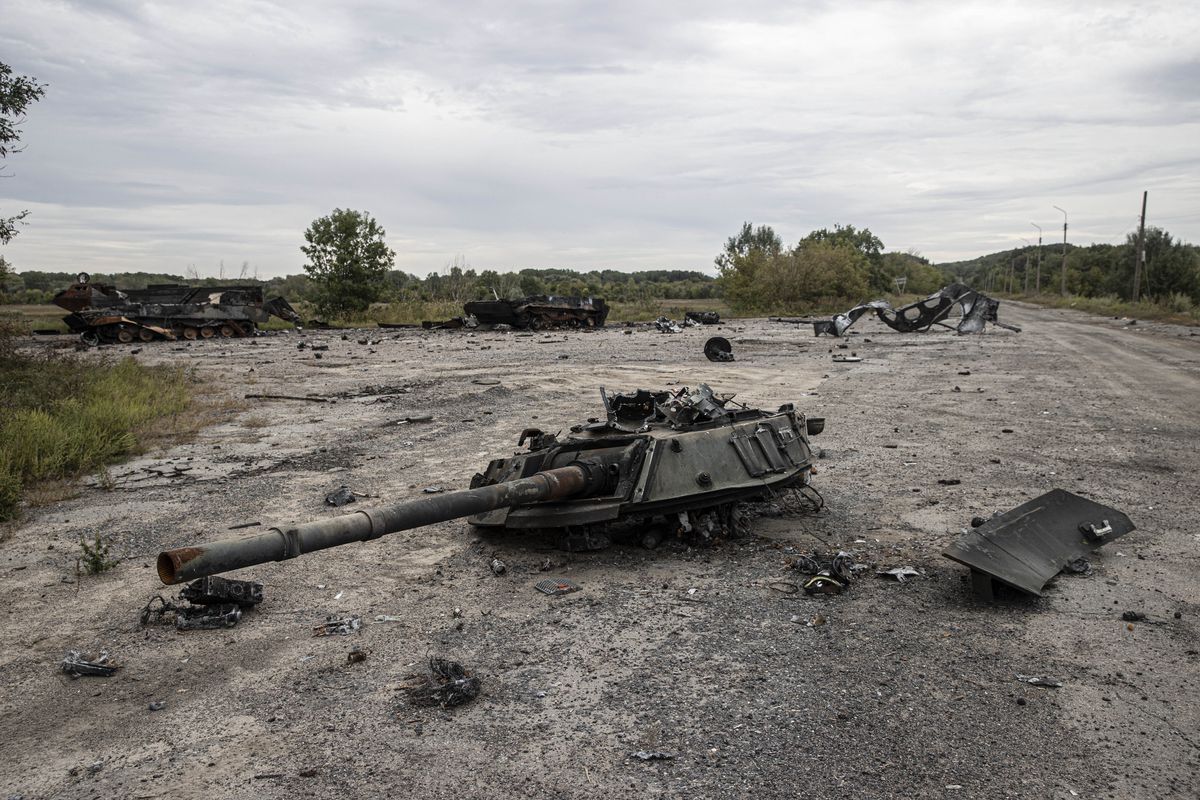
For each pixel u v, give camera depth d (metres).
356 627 7.36
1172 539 8.97
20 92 19.47
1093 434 14.73
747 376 23.97
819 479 12.01
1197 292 62.31
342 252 55.50
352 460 13.97
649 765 5.11
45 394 17.20
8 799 4.99
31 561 9.23
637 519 8.98
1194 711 5.54
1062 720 5.47
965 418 16.69
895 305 81.06
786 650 6.62
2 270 22.92
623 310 66.94
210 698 6.18
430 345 35.28
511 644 6.94
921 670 6.21
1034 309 68.44
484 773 5.09
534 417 17.72
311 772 5.14
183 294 41.00
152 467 13.56
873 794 4.73
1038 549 7.90
